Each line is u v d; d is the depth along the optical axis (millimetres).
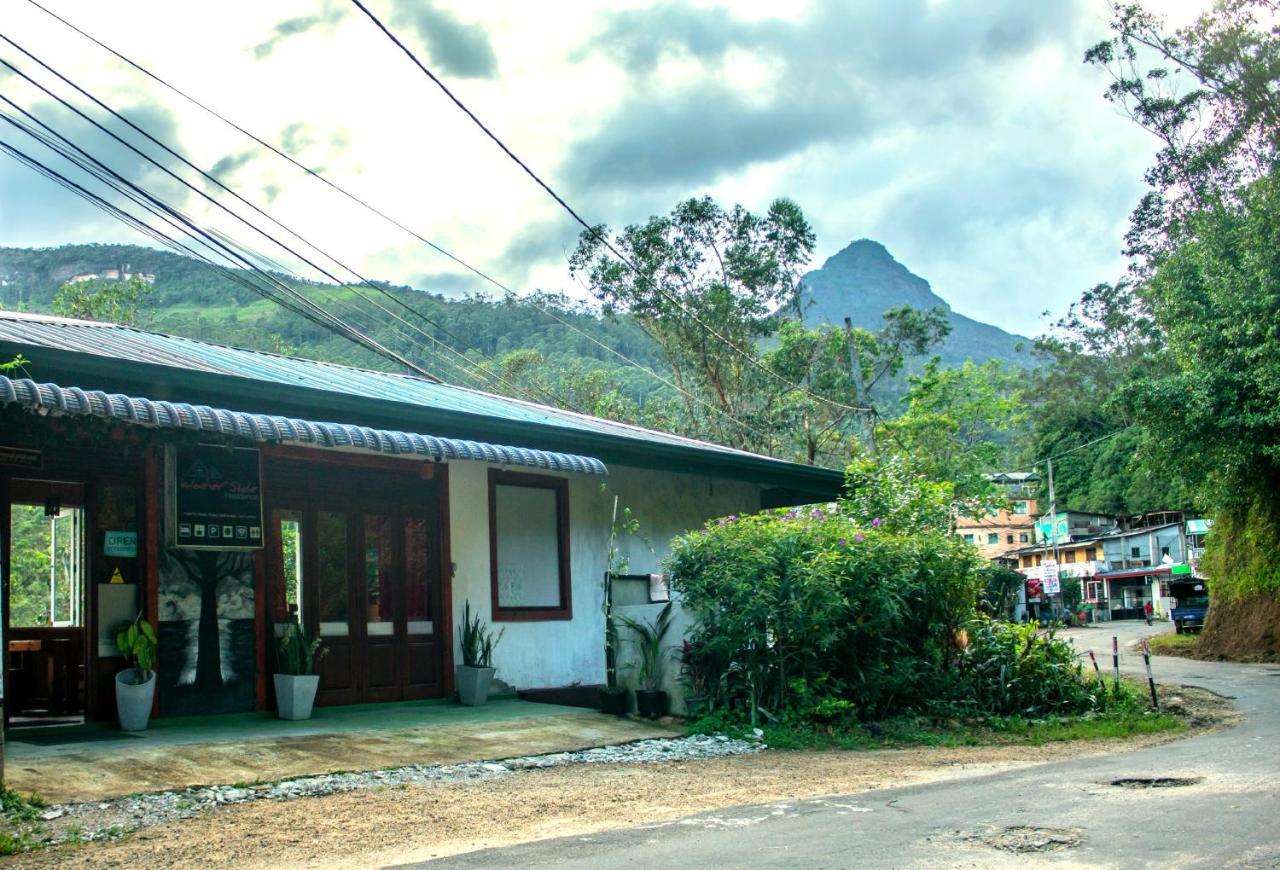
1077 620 57375
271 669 11305
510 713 12219
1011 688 14578
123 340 11820
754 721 12117
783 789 8547
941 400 47438
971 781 8742
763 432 43125
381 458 12570
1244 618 29266
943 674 13945
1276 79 25234
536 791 8375
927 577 13859
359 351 47156
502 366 44062
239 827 6887
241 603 11117
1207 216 26281
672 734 11734
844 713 12477
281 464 11711
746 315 44219
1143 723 13945
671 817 7270
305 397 10742
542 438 13375
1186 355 27844
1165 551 66500
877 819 6906
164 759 8578
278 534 11617
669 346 45875
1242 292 25375
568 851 6105
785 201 44062
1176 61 26344
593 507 15156
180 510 10570
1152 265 30125
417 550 13008
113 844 6418
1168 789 8000
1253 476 28750
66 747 8891
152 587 10406
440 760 9523
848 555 12930
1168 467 28891
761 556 12500
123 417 8461
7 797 7141
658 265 43781
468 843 6492
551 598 14438
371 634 12391
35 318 12508
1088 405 69062
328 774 8586
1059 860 5547
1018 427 75375
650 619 13008
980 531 83812
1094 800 7469
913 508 16484
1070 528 71312
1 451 9516
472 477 13617
